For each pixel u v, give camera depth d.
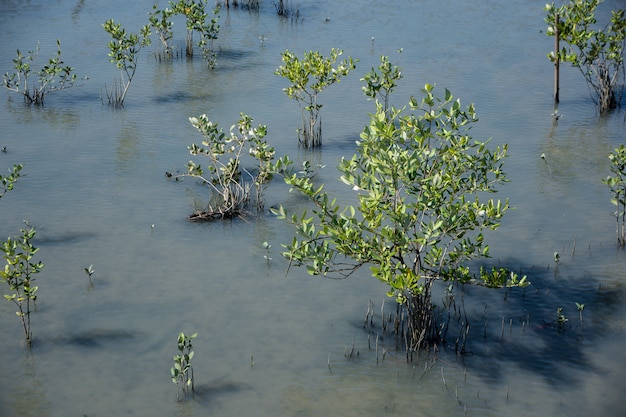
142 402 7.50
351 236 7.84
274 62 19.70
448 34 22.30
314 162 13.60
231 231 11.11
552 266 10.11
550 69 19.03
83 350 8.30
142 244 10.66
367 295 9.48
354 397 7.62
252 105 16.55
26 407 7.39
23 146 14.14
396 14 24.70
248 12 25.19
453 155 8.54
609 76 16.67
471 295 9.48
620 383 7.82
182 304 9.20
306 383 7.83
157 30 22.41
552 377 7.93
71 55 19.89
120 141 14.49
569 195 12.20
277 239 10.87
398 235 7.90
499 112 16.00
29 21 23.03
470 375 7.97
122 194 12.22
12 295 9.30
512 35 22.20
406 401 7.57
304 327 8.79
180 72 18.88
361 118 15.78
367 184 8.05
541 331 8.73
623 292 9.48
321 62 14.62
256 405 7.48
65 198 12.03
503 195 12.21
